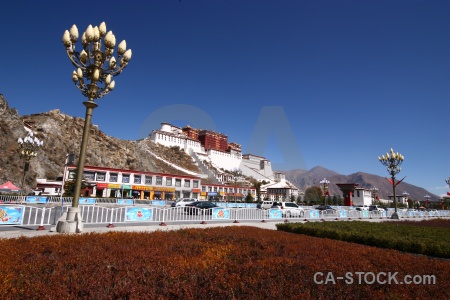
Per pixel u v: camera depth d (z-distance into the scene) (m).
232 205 37.72
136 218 14.08
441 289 3.82
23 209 11.27
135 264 4.21
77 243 6.01
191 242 6.73
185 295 3.11
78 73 9.78
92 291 3.07
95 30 9.48
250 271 4.14
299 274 4.03
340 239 10.55
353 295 3.39
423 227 13.61
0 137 49.97
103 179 47.66
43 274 3.70
